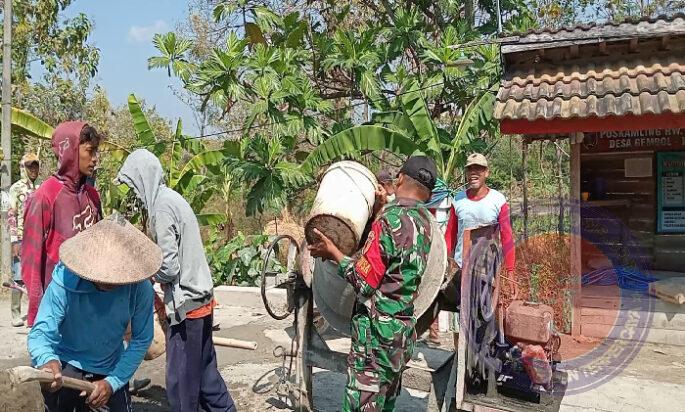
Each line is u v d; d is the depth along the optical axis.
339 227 3.59
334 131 10.06
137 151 3.96
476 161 5.29
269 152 9.18
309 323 4.46
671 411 4.88
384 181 5.57
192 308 3.90
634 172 8.83
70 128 3.78
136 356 3.12
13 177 12.73
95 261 2.78
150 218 3.87
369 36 10.09
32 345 2.81
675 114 6.34
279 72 9.59
